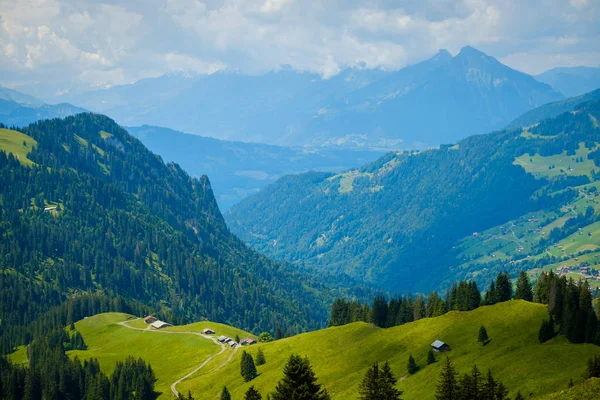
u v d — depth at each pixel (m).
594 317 154.00
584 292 177.12
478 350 165.62
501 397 119.56
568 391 114.31
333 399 163.50
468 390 121.75
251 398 115.62
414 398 147.38
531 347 156.12
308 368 110.31
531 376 137.25
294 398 106.19
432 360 169.25
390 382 123.94
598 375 122.56
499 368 147.25
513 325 175.25
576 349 145.12
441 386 126.44
